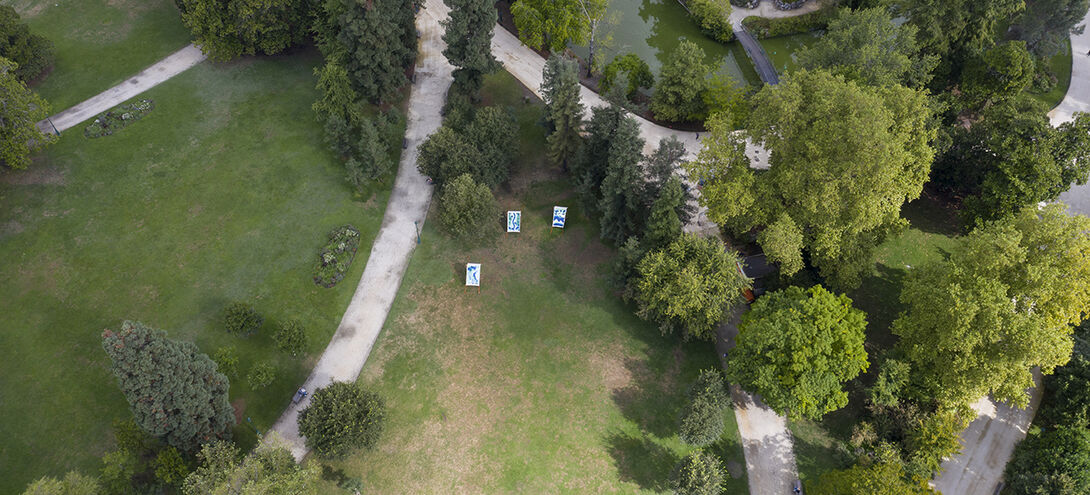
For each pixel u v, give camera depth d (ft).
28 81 301.63
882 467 186.60
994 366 188.65
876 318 245.24
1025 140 242.58
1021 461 203.41
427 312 242.99
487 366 229.66
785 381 198.80
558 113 257.14
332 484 201.87
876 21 270.46
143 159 277.85
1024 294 192.95
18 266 242.17
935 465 198.70
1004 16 303.48
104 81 306.76
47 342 224.33
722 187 221.66
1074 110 314.76
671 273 217.97
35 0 339.57
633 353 234.79
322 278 247.70
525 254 261.24
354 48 275.59
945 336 191.93
